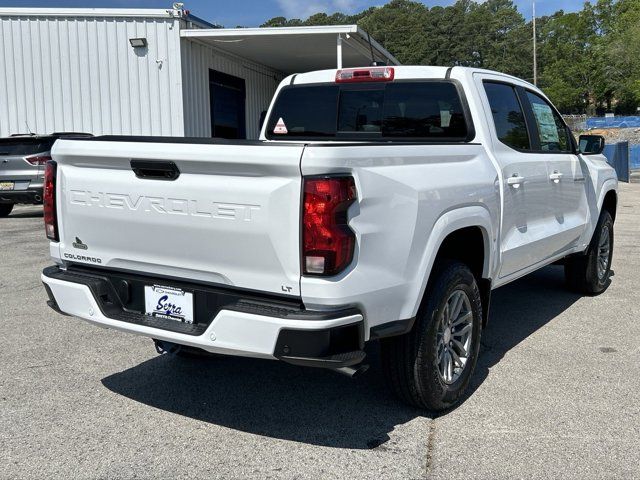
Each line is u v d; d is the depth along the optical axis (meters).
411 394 3.67
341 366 2.93
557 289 7.09
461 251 4.20
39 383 4.31
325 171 2.88
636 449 3.36
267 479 3.10
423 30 117.44
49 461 3.28
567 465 3.20
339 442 3.48
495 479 3.08
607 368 4.55
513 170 4.52
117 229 3.48
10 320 5.78
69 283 3.63
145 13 15.36
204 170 3.12
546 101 5.59
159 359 4.80
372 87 4.91
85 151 3.46
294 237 2.92
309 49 16.70
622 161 24.83
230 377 4.45
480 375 4.45
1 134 16.30
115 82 15.80
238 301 3.12
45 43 15.94
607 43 83.75
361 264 3.05
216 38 15.48
